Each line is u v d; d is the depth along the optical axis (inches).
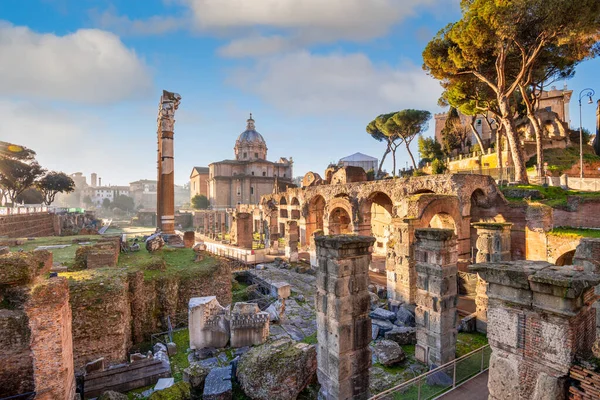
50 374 357.4
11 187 2534.5
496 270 231.9
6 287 365.4
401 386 349.7
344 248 368.8
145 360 478.3
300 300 861.8
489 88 1450.5
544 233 868.6
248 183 3715.6
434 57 1364.4
